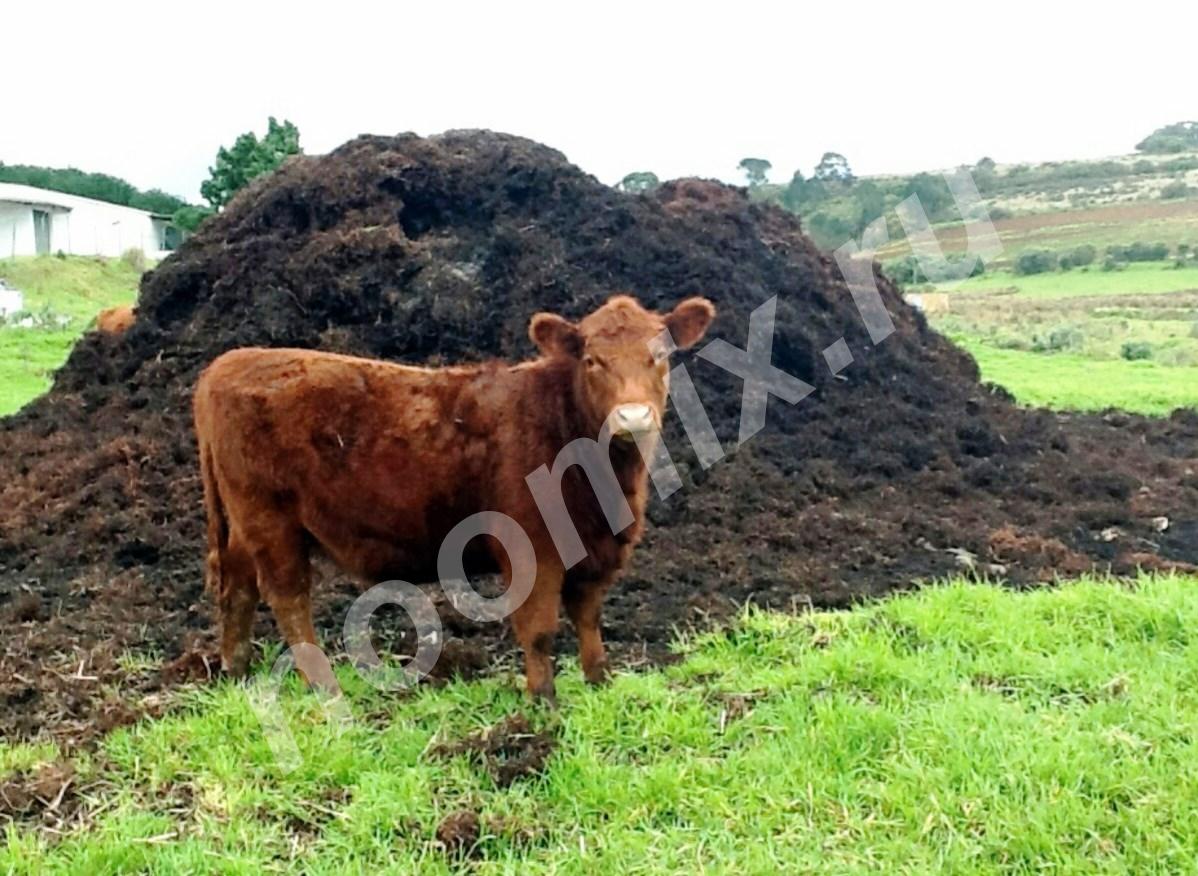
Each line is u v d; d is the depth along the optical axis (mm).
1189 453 11930
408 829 4512
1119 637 6000
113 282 43562
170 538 8383
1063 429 12461
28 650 6605
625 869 4184
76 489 9336
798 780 4652
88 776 4984
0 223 48250
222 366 5984
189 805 4766
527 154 12117
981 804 4367
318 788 4852
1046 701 5242
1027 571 7621
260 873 4242
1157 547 8453
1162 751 4672
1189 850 4039
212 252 11844
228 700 5660
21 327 27266
